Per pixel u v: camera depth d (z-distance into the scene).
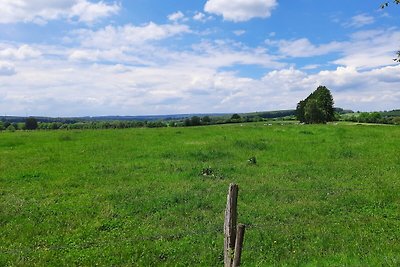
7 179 23.77
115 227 16.00
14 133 48.59
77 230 15.53
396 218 16.70
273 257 12.77
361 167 26.33
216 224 15.90
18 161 29.14
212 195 19.86
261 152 32.09
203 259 12.74
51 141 39.91
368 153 31.02
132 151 33.16
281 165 27.34
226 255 10.60
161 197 19.48
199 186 21.70
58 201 19.33
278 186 21.72
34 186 22.19
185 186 21.77
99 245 14.05
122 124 98.56
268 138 39.56
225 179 23.64
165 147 34.66
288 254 12.98
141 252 13.39
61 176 24.55
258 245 13.72
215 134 44.53
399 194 19.73
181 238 14.62
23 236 14.84
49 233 15.30
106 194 20.23
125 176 24.22
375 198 19.20
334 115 106.50
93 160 29.45
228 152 31.72
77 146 36.00
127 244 14.04
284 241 14.12
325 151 32.03
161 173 25.08
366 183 22.20
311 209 17.84
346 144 35.06
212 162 28.55
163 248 13.62
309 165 27.30
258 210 17.62
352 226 15.66
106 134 45.84
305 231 15.08
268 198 19.66
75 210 17.84
